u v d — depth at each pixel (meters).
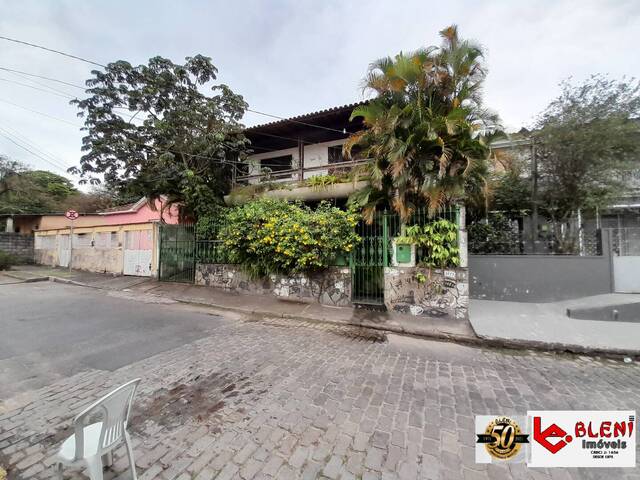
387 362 3.97
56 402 2.89
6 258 14.58
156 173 9.20
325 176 8.58
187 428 2.48
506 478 1.99
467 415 2.71
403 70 5.68
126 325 5.52
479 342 4.89
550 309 6.43
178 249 9.96
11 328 5.25
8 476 1.96
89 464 1.62
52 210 20.88
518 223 9.15
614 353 4.35
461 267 5.82
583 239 7.61
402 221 6.20
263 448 2.24
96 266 13.34
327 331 5.40
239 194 9.74
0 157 15.95
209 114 9.12
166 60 8.59
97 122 8.21
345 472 2.01
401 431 2.46
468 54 5.62
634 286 6.84
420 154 5.85
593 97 7.18
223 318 6.23
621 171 7.10
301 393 3.07
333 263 7.02
